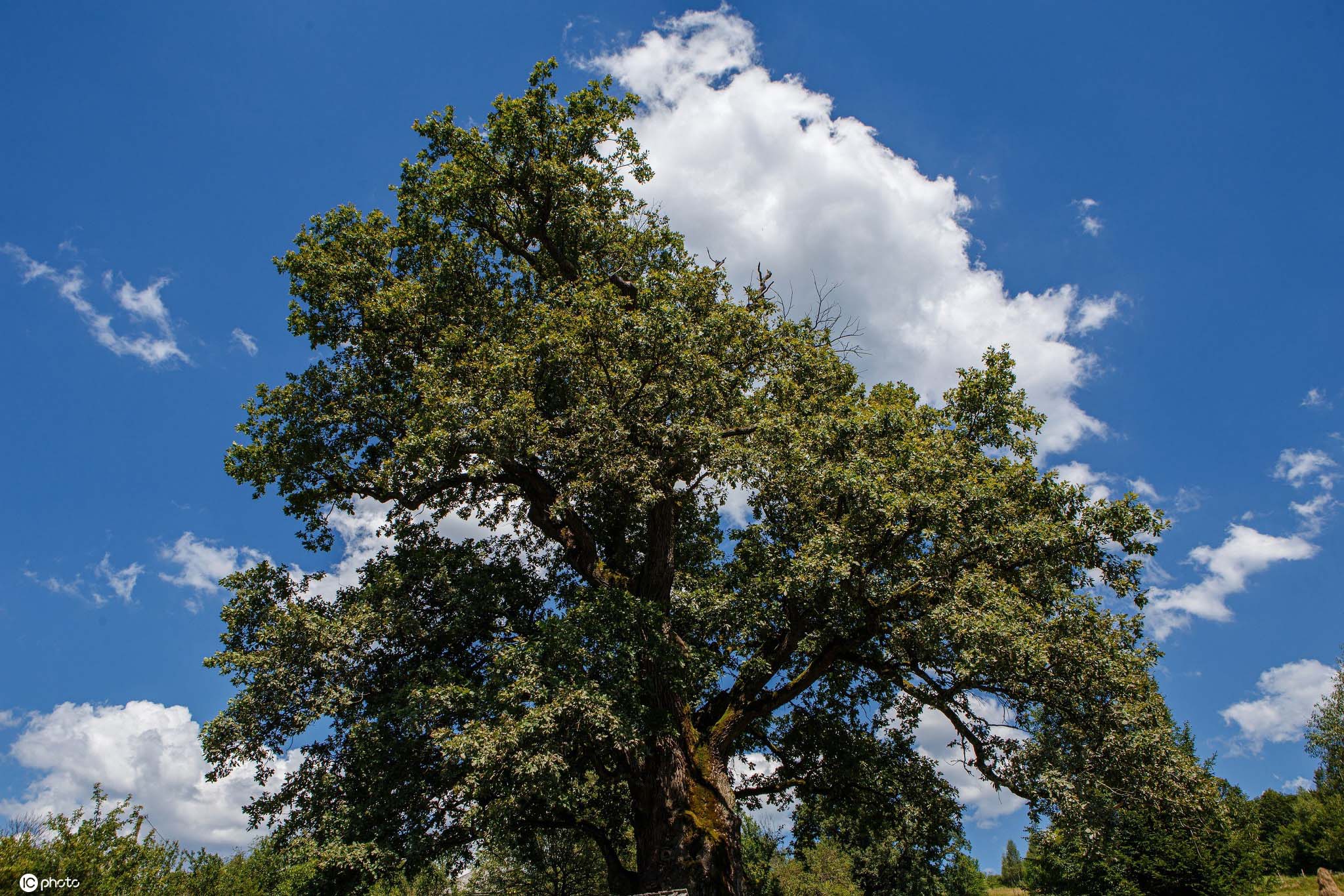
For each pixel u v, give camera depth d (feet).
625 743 47.44
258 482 59.11
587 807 69.41
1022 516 54.85
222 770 50.80
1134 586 52.70
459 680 54.65
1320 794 152.66
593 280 61.16
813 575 50.14
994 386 56.44
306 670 53.31
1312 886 104.17
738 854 51.80
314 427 58.95
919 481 51.37
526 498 62.49
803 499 54.80
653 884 51.11
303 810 54.13
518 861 75.31
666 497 56.59
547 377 57.57
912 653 54.65
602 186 65.92
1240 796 101.96
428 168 63.98
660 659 52.75
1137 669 50.19
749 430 59.47
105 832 41.63
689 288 62.44
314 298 61.11
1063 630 49.93
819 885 107.04
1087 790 47.52
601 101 65.21
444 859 55.88
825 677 67.05
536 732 44.68
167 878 46.47
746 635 60.39
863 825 69.36
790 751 69.82
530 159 63.46
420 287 59.52
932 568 51.98
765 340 63.10
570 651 49.34
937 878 72.43
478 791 45.06
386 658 58.59
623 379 54.13
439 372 53.67
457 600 58.29
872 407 55.88
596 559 61.52
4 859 35.53
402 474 55.31
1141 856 84.17
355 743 52.42
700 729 59.06
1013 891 199.52
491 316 61.72
